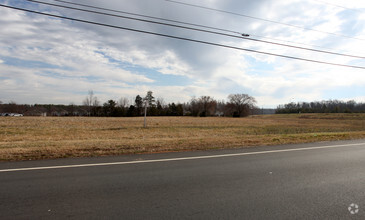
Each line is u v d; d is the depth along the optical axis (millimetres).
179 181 4637
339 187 4391
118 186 4281
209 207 3455
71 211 3236
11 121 34219
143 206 3449
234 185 4441
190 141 10281
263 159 6785
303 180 4797
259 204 3586
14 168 5355
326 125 36219
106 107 87062
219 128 27984
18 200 3557
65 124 31219
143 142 9734
